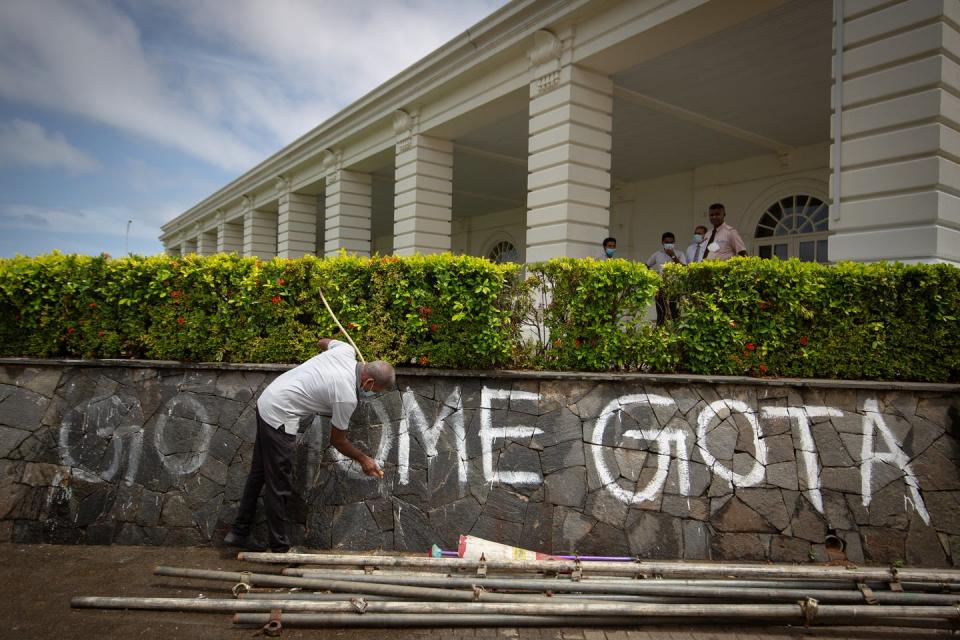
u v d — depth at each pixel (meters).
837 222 6.35
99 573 3.77
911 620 3.27
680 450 4.27
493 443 4.30
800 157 12.33
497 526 4.17
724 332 4.66
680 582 3.41
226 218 25.11
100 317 4.60
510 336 4.65
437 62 10.84
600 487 4.20
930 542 4.10
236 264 4.60
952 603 3.30
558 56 8.94
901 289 4.70
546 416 4.32
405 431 4.33
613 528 4.14
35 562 3.94
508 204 21.23
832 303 4.65
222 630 3.10
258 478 3.99
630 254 16.02
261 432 3.88
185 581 3.64
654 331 4.79
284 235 19.03
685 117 10.89
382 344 4.48
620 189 16.30
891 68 5.92
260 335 4.61
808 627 3.26
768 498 4.20
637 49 8.20
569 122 8.80
